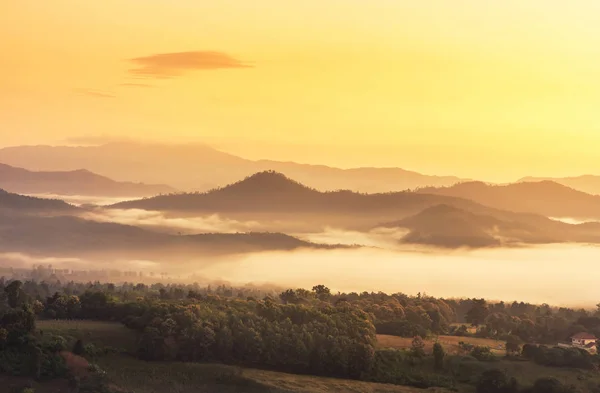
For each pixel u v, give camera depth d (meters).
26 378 153.62
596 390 181.62
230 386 165.25
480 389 179.00
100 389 152.88
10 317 169.00
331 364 181.75
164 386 160.62
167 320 177.38
